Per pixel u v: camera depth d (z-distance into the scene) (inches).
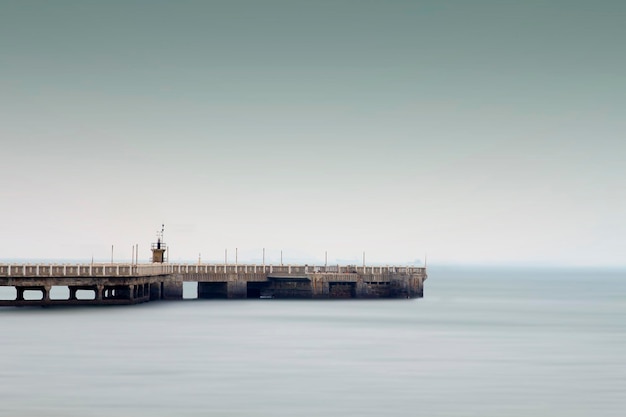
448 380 3312.0
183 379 3253.0
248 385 3159.5
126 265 5531.5
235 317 5359.3
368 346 4217.5
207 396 2962.6
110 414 2701.8
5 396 2925.7
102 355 3757.4
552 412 2810.0
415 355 3939.5
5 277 5123.0
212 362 3636.8
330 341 4370.1
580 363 3757.4
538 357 3927.2
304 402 2896.2
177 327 4763.8
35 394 2960.1
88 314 5157.5
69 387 3075.8
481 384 3238.2
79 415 2687.0
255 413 2741.1
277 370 3474.4
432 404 2898.6
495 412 2800.2
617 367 3654.0
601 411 2832.2
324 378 3316.9
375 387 3157.0
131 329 4603.8
